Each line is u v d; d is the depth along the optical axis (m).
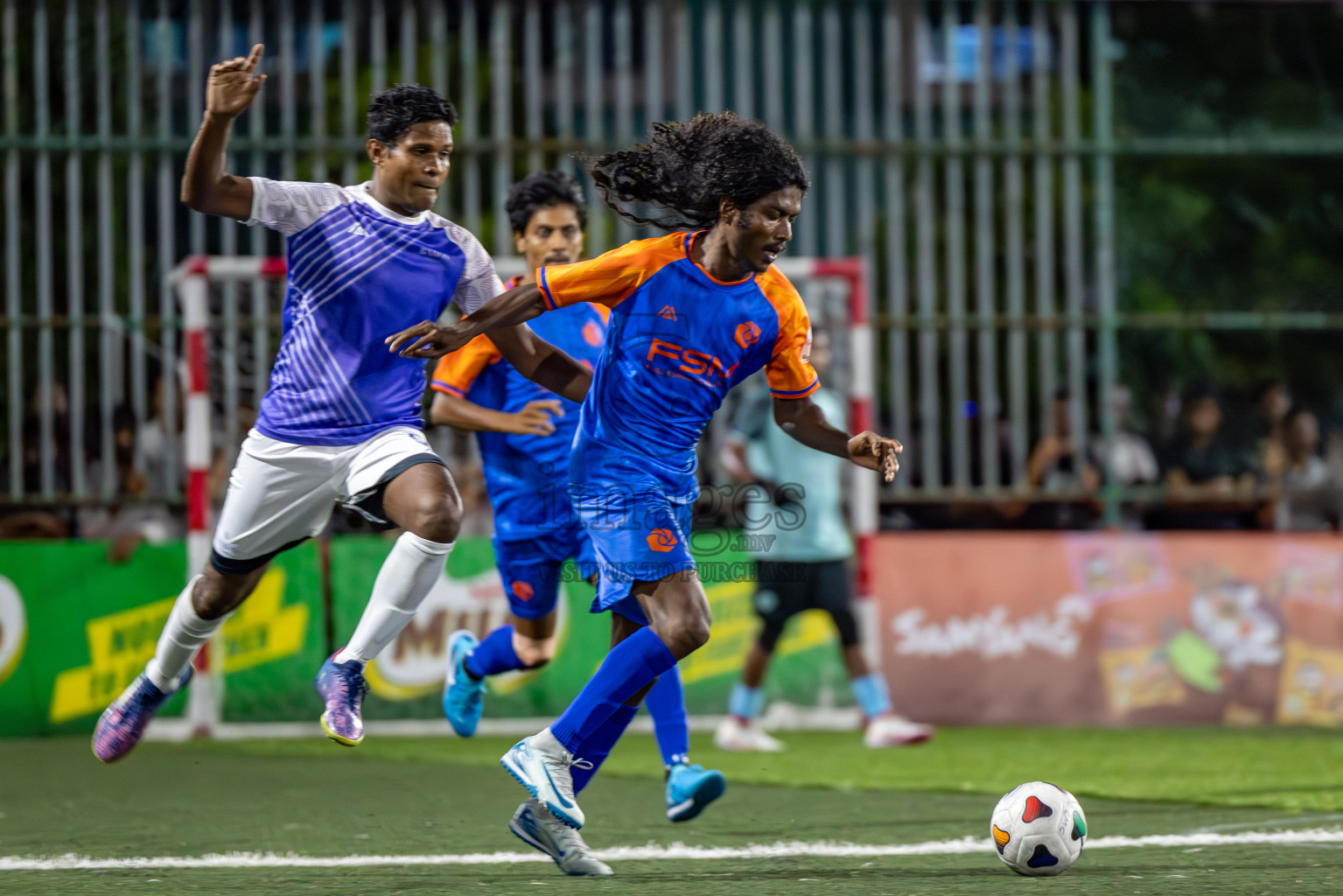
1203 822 14.98
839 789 18.16
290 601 25.03
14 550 24.77
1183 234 32.09
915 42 28.42
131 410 25.98
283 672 24.83
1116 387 28.69
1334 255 32.25
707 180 11.84
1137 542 26.16
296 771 20.05
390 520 12.98
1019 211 26.69
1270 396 28.45
